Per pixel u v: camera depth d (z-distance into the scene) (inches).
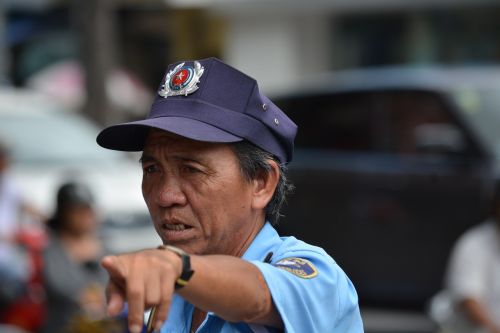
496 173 711.7
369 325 712.4
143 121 200.1
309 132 802.8
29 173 776.9
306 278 191.5
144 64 1487.5
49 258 545.6
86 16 937.5
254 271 182.5
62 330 533.6
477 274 516.7
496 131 735.7
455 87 754.8
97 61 938.7
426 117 754.2
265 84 1435.8
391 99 772.0
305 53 1456.7
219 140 196.9
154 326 158.6
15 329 564.1
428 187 732.7
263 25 1428.4
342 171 768.3
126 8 1435.8
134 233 703.1
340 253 765.9
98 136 215.3
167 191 201.8
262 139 204.7
